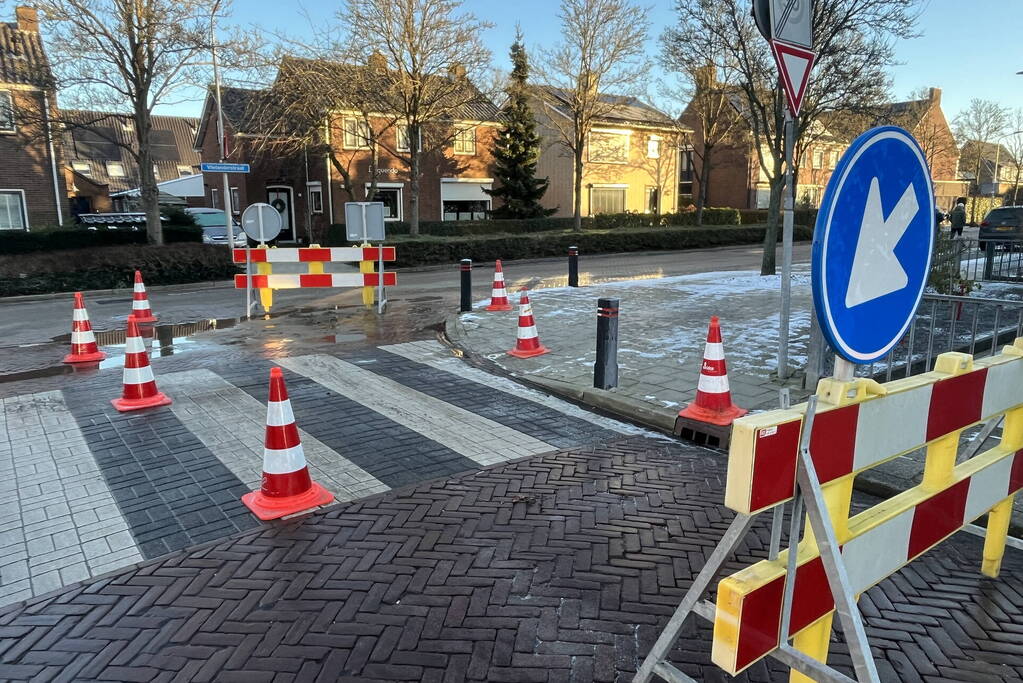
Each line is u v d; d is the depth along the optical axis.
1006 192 55.94
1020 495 4.17
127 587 3.30
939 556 3.61
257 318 11.29
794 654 1.96
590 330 9.38
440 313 11.65
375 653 2.79
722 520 3.99
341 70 20.95
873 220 1.97
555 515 4.04
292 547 3.67
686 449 5.22
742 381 6.64
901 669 2.74
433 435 5.47
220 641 2.88
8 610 3.12
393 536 3.78
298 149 24.80
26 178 22.09
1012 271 13.33
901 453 2.30
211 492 4.39
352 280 11.59
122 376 7.41
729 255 25.50
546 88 28.58
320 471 4.73
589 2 24.69
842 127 16.05
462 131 25.80
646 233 27.12
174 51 17.09
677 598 3.19
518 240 23.16
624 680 2.64
